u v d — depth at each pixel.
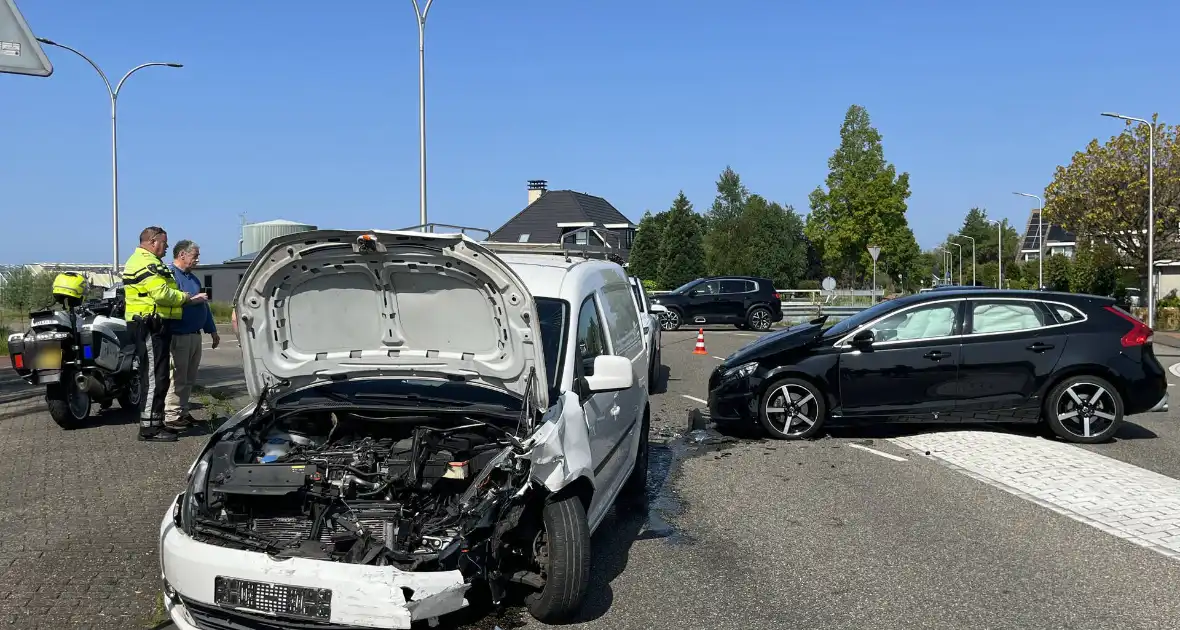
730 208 98.75
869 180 66.62
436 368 4.94
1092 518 6.30
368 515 4.26
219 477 4.38
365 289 4.70
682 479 7.63
